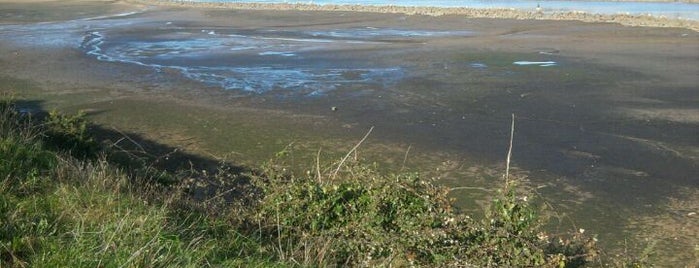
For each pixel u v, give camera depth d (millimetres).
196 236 5633
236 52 23922
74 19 38000
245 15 39281
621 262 6512
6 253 4816
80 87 17734
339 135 12945
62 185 6367
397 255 5660
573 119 14008
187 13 41625
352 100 15945
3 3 49188
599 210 9125
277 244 6031
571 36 27688
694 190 9898
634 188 9984
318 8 43188
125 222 5258
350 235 6031
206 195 8094
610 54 22562
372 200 6148
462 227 5820
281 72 19656
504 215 5773
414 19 35531
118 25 34344
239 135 13000
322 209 6219
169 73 19672
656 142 12320
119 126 13734
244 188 8125
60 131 9922
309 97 16328
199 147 12242
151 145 12359
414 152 11797
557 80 18125
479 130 13188
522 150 11852
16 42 27125
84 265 4629
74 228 5223
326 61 21562
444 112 14664
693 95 16281
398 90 16969
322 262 5648
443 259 5555
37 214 5500
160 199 6973
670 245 8000
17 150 7422
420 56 22344
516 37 27703
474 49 23922
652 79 18234
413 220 5832
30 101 16047
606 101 15648
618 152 11734
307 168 10984
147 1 52031
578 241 6676
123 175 7531
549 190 9867
